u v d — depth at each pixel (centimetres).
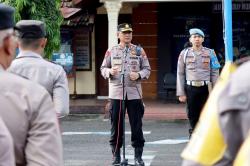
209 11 2841
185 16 2866
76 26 2822
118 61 1311
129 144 1764
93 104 2642
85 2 2700
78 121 2403
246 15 2827
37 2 1955
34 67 808
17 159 447
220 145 342
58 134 455
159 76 2888
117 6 2562
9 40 464
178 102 2736
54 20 2011
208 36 2855
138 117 1324
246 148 314
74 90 2886
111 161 1509
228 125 327
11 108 445
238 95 324
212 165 341
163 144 1792
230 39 1401
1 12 457
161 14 2881
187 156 351
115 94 1313
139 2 2681
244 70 332
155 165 1453
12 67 798
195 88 1562
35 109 448
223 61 2833
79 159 1542
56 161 446
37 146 443
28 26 776
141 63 1321
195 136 358
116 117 1320
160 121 2370
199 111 1576
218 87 367
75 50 2875
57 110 834
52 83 830
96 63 2895
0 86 450
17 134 443
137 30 2898
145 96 2894
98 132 2075
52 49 2025
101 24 2892
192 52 1572
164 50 2888
